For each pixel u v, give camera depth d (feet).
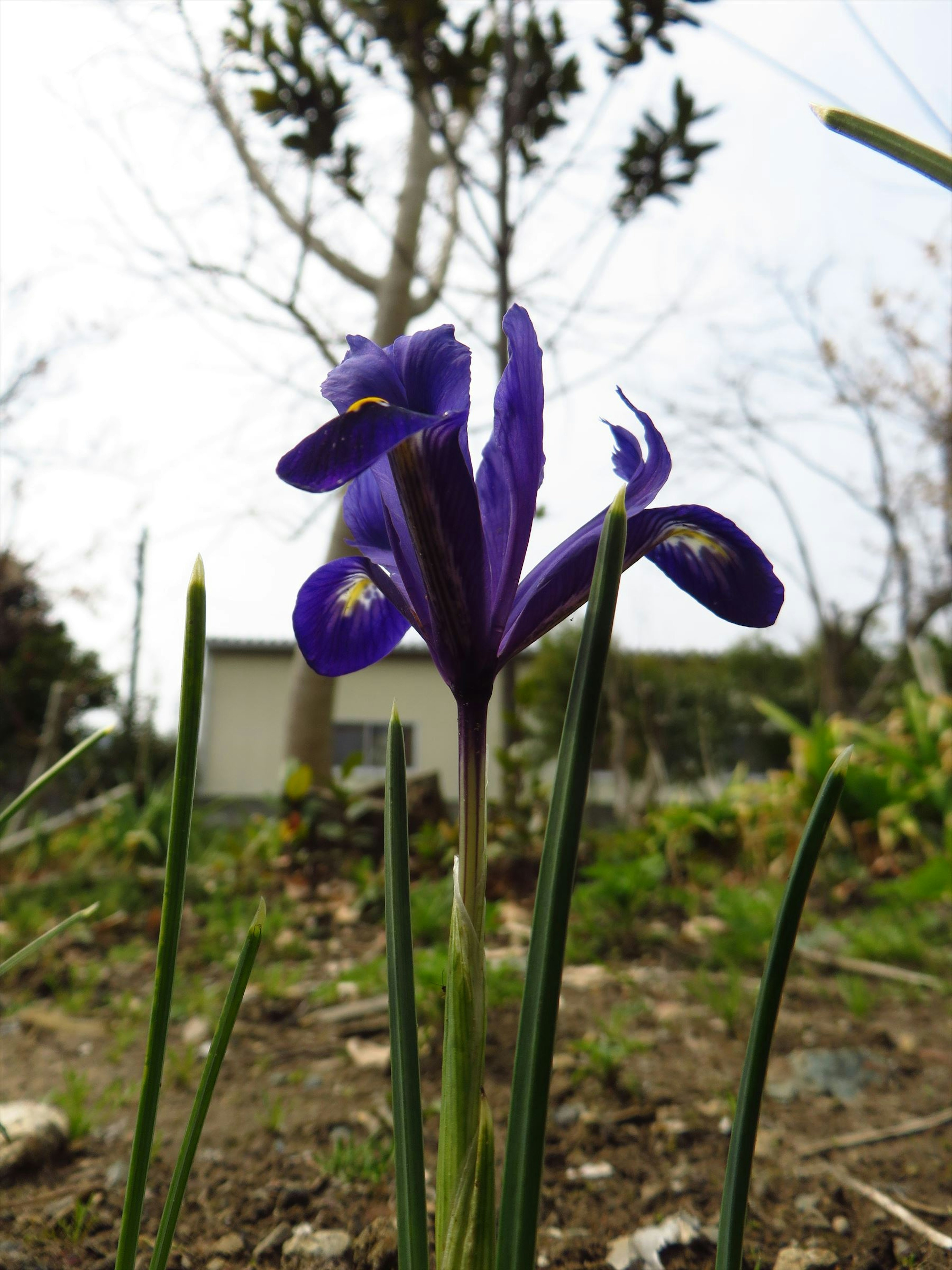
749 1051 3.00
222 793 57.62
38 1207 6.19
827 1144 7.25
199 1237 5.87
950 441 37.42
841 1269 5.49
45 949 13.76
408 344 3.19
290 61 22.22
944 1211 6.18
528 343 3.50
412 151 27.94
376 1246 5.62
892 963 12.85
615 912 14.62
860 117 2.70
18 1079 8.87
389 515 3.51
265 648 59.16
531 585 3.44
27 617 28.99
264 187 24.93
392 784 3.42
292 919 15.65
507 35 22.62
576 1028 9.91
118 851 20.22
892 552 38.14
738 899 14.75
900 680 53.98
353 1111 7.85
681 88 22.39
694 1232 5.77
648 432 3.44
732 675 63.36
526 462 3.43
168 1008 3.05
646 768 42.19
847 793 19.85
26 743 32.58
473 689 3.20
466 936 3.00
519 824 19.56
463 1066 2.94
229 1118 7.82
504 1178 2.70
